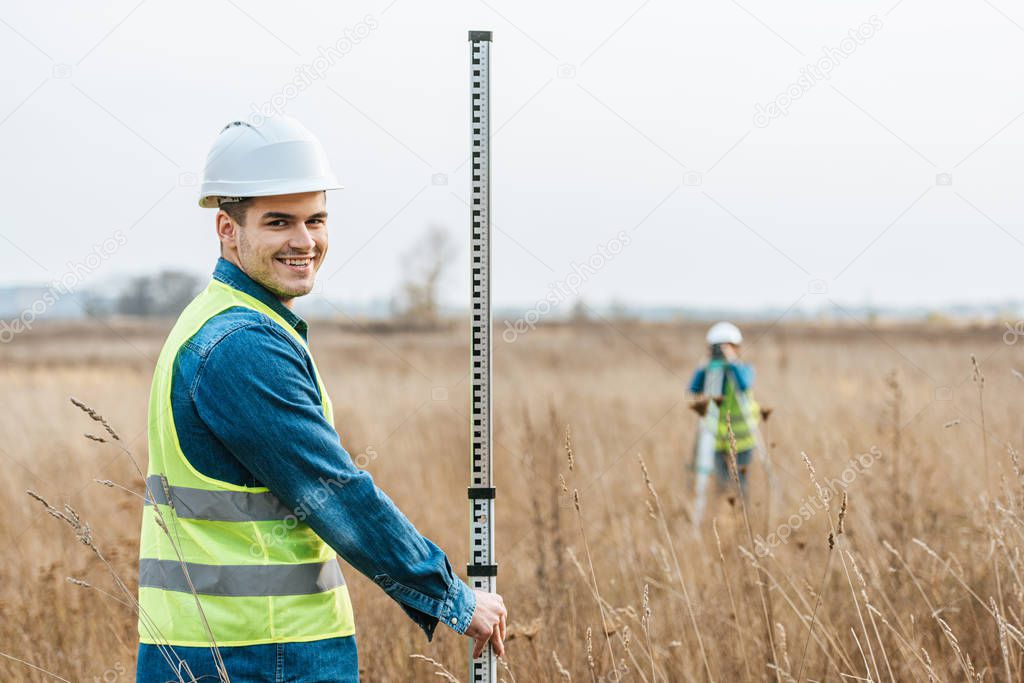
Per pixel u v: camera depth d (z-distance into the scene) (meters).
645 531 5.63
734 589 4.50
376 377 15.52
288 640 2.31
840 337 27.53
